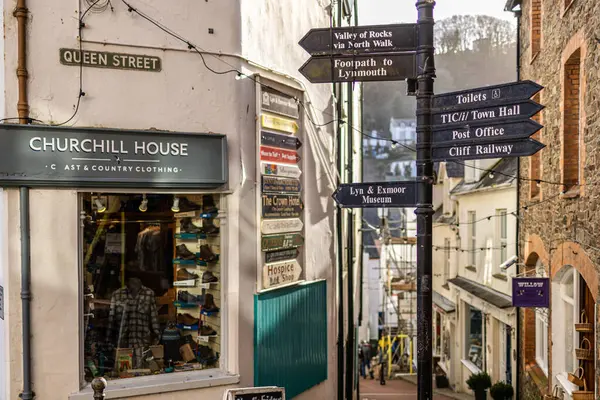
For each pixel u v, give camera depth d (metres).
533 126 5.39
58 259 6.22
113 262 6.85
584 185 8.31
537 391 11.63
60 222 6.24
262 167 7.29
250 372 7.05
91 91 6.37
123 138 6.44
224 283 6.98
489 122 5.60
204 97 6.83
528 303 10.43
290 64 8.02
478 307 18.00
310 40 6.18
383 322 33.97
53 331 6.17
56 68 6.24
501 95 5.54
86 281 6.57
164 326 7.11
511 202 15.46
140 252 6.99
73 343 6.25
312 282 8.27
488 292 16.97
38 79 6.17
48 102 6.21
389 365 28.98
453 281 20.72
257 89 7.21
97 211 6.65
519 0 13.67
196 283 7.24
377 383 24.78
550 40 10.74
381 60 6.04
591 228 7.98
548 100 10.92
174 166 6.65
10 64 6.09
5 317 6.05
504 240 16.52
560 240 9.92
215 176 6.82
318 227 8.55
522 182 13.51
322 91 8.91
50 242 6.20
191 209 7.05
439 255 25.41
